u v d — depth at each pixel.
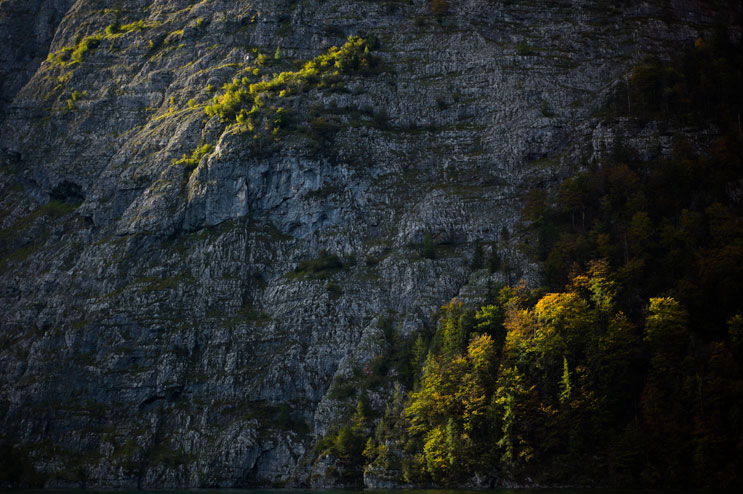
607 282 168.75
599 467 143.88
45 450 198.50
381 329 199.62
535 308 167.62
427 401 165.38
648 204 189.25
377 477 165.25
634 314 167.00
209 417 197.12
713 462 135.00
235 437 189.12
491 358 163.62
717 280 159.25
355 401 186.50
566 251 186.00
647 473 139.25
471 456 154.25
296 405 195.50
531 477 147.62
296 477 179.75
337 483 171.38
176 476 187.75
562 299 162.25
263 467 187.00
